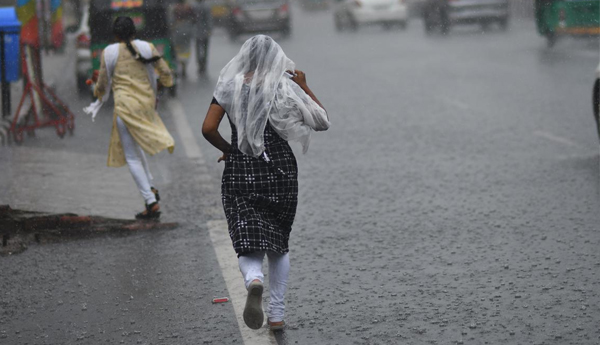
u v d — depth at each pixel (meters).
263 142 10.30
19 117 27.97
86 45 35.97
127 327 11.28
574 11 46.25
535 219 15.84
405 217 16.45
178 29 41.94
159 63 16.23
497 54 47.84
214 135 10.32
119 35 16.23
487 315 11.17
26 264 14.01
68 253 14.59
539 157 21.38
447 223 15.88
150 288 12.78
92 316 11.71
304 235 15.45
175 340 10.79
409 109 30.69
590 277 12.48
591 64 40.38
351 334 10.75
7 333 11.16
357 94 35.31
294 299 12.10
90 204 17.78
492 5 61.97
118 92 16.06
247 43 10.37
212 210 17.38
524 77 37.41
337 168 21.31
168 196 18.77
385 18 71.12
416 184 19.20
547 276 12.62
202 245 14.91
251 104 10.20
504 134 24.80
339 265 13.61
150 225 15.99
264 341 10.62
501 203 17.16
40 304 12.21
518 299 11.71
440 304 11.66
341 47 58.09
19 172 20.97
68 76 42.41
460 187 18.70
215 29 81.12
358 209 17.20
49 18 49.69
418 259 13.77
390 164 21.50
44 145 25.14
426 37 62.28
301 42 63.62
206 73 43.84
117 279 13.22
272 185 10.33
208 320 11.42
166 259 14.17
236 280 13.00
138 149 16.36
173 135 26.73
